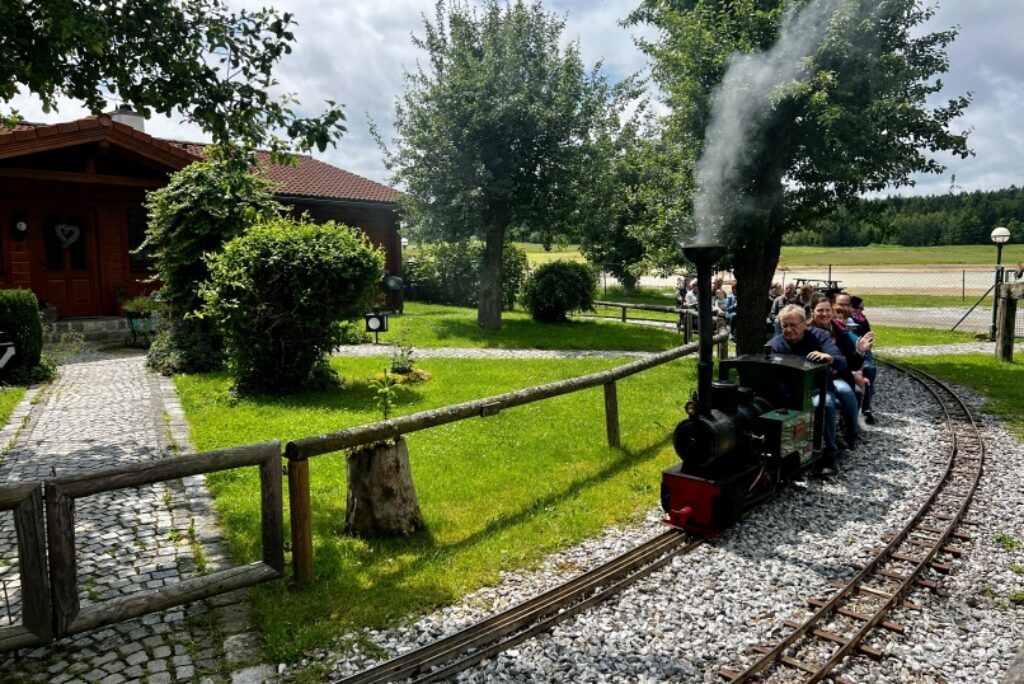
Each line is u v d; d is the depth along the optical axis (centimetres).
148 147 1495
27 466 687
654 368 1334
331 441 474
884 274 4584
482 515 592
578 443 806
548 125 1750
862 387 871
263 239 995
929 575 505
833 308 970
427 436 820
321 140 672
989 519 612
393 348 1458
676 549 538
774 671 385
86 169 1457
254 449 430
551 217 1845
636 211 2902
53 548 359
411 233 1898
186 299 1238
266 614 424
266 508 438
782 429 604
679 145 1277
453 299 2806
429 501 619
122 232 1609
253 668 375
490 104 1714
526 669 377
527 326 1986
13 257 1466
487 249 1889
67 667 370
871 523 597
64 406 931
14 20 570
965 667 390
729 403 561
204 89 670
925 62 1226
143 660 379
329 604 439
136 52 638
